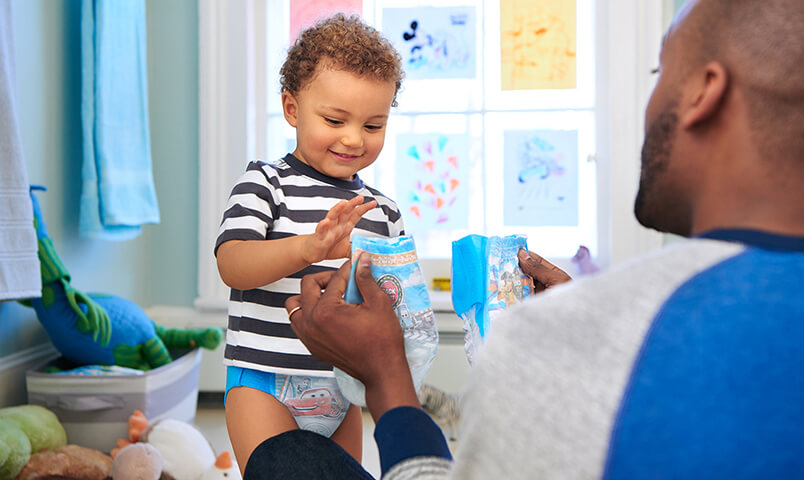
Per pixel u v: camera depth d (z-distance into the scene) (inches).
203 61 100.2
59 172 83.6
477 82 101.0
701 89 18.4
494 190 101.4
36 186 74.0
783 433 13.9
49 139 81.7
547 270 35.1
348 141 43.4
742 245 16.6
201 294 101.0
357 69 42.9
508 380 16.1
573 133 100.4
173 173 103.0
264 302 42.2
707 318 15.1
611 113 97.4
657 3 95.9
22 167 65.6
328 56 43.2
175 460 68.3
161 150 102.9
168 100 102.7
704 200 18.8
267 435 39.6
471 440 16.6
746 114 17.5
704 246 17.0
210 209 100.7
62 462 64.9
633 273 16.9
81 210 81.0
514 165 101.2
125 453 65.7
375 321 24.2
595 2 99.5
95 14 81.2
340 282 26.1
